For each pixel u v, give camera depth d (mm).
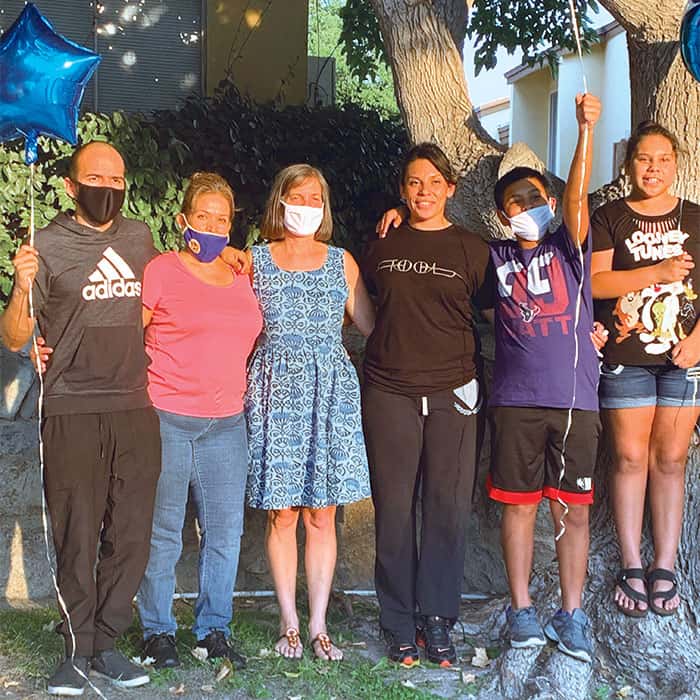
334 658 4617
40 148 6039
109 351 4156
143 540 4285
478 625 5039
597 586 4730
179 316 4367
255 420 4562
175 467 4426
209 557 4543
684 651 4438
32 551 5492
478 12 8469
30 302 3953
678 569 4590
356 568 5719
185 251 4477
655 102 4898
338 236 7039
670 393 4461
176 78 8461
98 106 8266
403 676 4500
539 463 4504
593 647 4602
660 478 4555
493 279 4574
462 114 5359
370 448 4637
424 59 5293
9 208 5941
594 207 5156
